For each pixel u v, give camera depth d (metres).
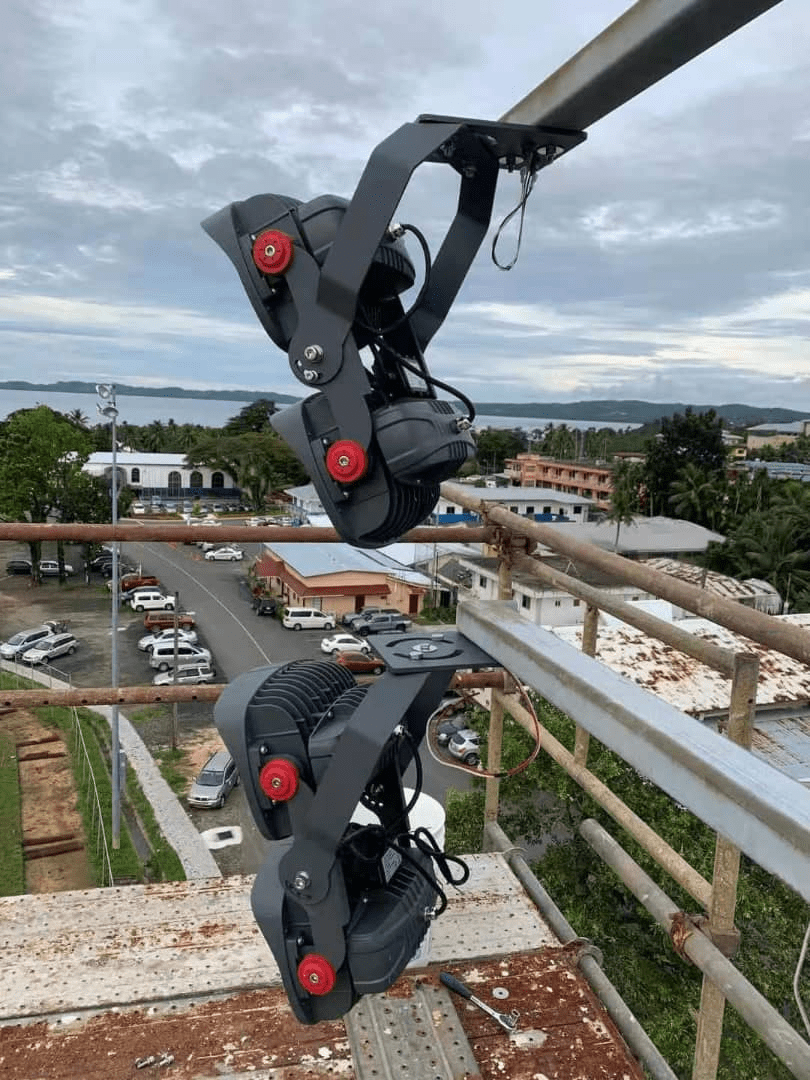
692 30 0.96
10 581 34.59
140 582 33.84
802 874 0.81
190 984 1.94
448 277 1.49
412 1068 1.71
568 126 1.27
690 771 0.99
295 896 1.33
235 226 1.33
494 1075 1.73
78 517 34.50
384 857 1.49
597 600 1.85
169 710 19.64
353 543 1.38
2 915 2.21
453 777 15.85
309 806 1.29
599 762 8.58
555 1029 1.86
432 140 1.17
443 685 1.53
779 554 28.97
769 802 0.87
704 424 43.75
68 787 15.33
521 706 2.54
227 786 15.17
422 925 1.45
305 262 1.26
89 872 12.39
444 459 1.27
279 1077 1.69
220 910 2.24
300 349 1.29
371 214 1.18
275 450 57.88
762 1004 1.36
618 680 1.21
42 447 34.12
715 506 39.12
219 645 25.61
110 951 2.06
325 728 1.33
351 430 1.28
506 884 2.44
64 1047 1.77
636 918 9.00
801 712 12.65
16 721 18.52
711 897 1.55
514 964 2.09
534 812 9.86
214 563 39.81
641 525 36.16
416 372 1.41
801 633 1.23
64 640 24.02
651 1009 8.13
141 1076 1.69
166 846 13.24
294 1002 1.40
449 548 33.56
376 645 1.52
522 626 1.44
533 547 2.42
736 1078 7.02
